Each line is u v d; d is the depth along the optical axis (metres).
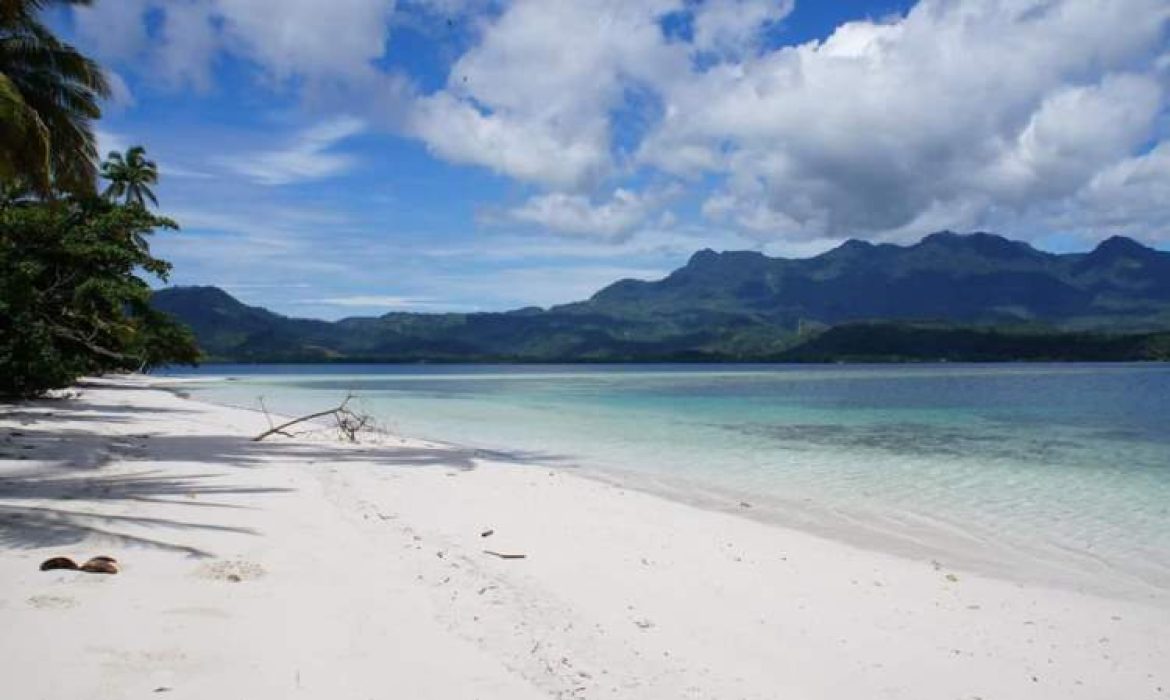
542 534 10.91
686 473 18.58
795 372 129.75
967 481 17.36
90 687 4.96
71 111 25.62
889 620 7.79
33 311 31.38
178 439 22.05
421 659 5.94
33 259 32.41
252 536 9.69
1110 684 6.40
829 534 12.02
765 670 6.38
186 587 7.21
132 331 38.38
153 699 4.85
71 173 24.98
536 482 16.09
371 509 12.30
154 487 13.37
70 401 34.47
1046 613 8.21
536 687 5.61
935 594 8.77
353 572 8.30
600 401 48.50
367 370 170.88
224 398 51.28
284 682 5.29
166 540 9.09
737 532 11.70
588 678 5.92
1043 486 16.78
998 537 12.00
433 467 17.94
